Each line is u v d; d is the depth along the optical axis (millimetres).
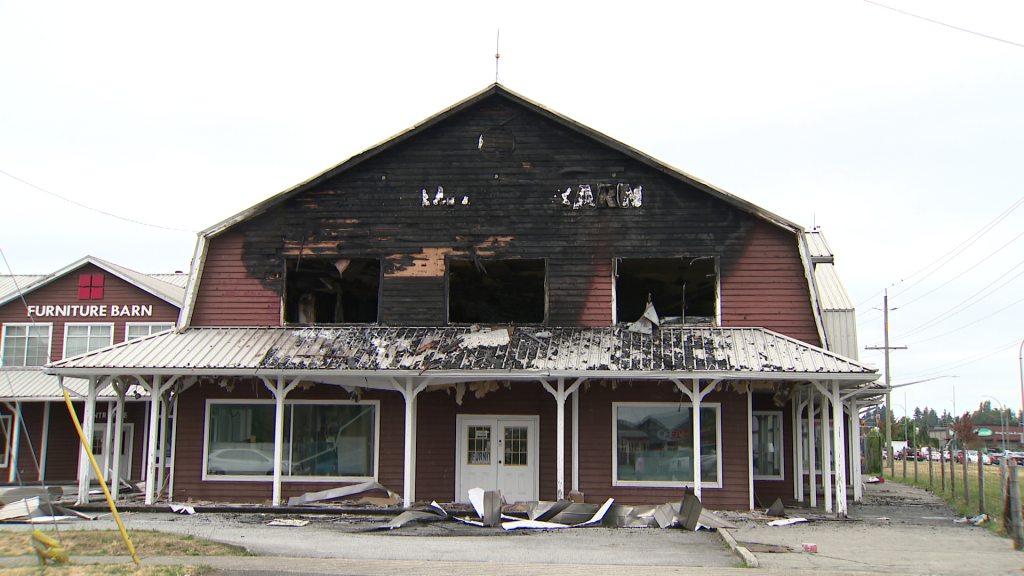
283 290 20656
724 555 12500
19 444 28516
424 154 20844
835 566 11320
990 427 128000
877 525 16797
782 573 10656
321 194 20953
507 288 24469
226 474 19891
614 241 20141
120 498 20219
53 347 29578
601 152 20484
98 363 18344
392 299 20391
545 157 20578
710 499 18734
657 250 20000
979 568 11266
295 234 20859
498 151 20672
